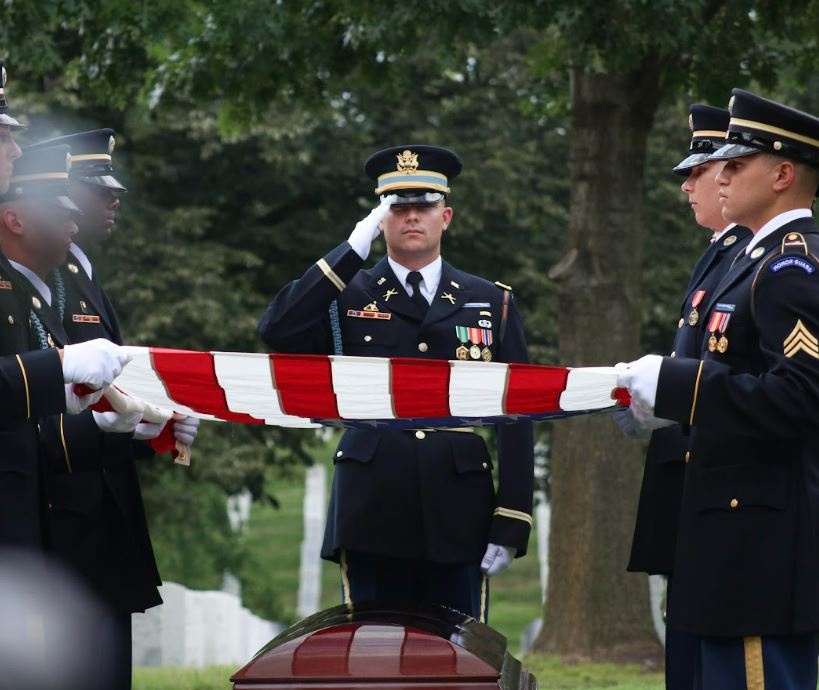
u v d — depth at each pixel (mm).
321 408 14062
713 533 13070
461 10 28969
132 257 46906
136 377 14062
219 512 79688
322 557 17188
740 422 12602
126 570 16500
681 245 50312
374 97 49250
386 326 16922
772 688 12797
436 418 14086
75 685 16031
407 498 16516
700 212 16328
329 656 11781
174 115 46812
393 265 17234
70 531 16188
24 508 13859
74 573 16172
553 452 34844
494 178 48281
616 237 33938
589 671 31906
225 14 31453
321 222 51250
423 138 48812
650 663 33281
